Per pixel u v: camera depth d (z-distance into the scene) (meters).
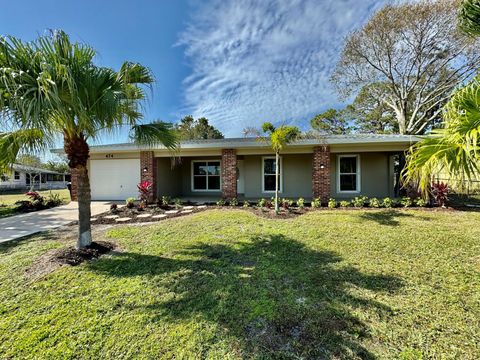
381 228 6.18
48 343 2.36
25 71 3.56
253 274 3.77
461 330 2.48
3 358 2.20
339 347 2.29
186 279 3.62
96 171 13.31
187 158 15.04
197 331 2.51
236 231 6.18
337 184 12.41
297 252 4.68
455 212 8.21
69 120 4.13
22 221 7.81
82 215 4.76
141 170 11.55
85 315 2.78
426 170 2.71
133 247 5.02
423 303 2.94
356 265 4.03
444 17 14.02
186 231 6.23
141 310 2.87
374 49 16.67
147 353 2.23
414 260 4.20
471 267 3.89
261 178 13.28
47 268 3.99
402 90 17.53
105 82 4.19
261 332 2.50
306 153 12.03
